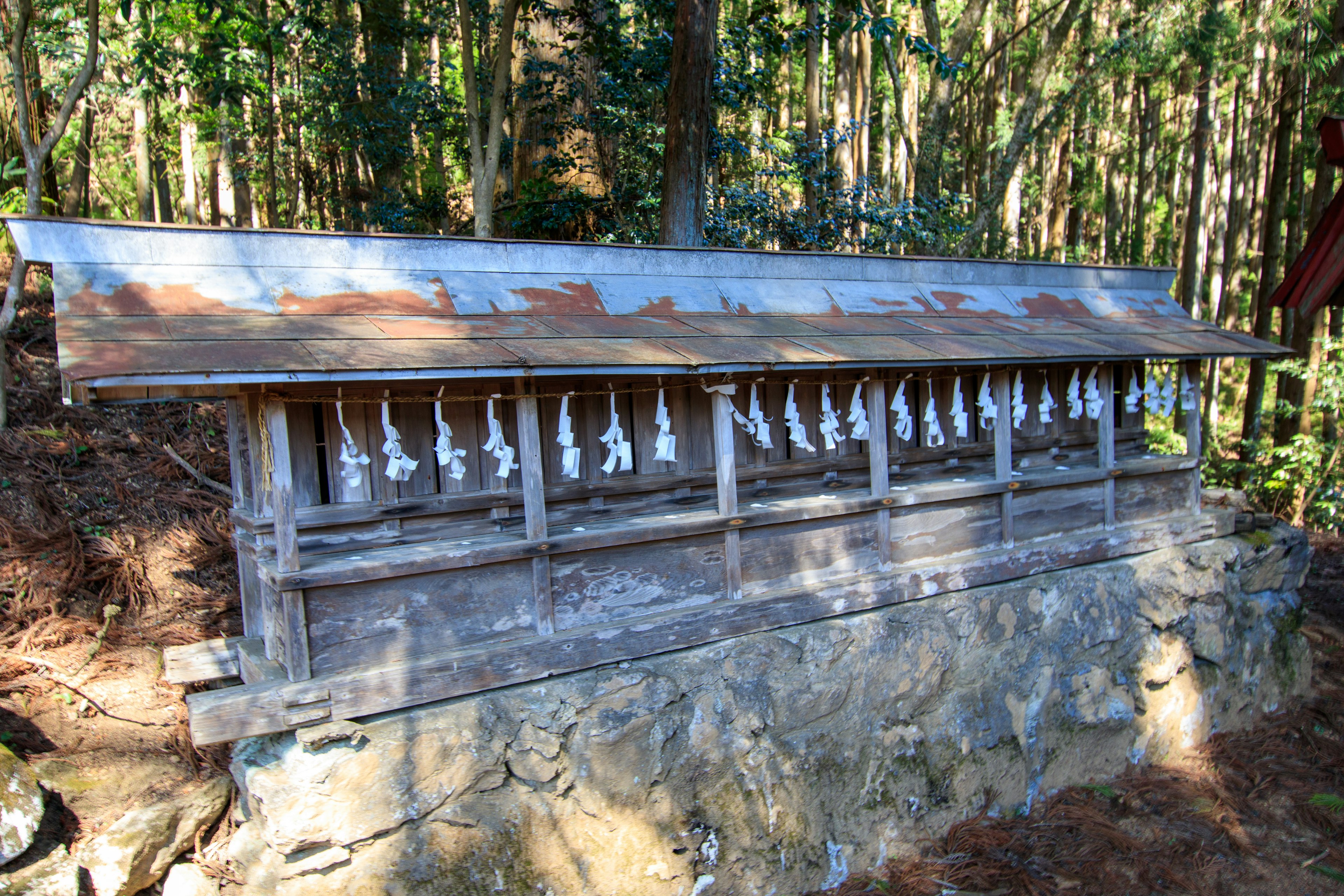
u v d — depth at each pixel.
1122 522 6.07
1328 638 8.20
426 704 3.52
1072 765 5.51
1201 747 6.22
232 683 4.59
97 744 4.17
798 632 4.43
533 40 10.35
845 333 4.70
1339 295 6.97
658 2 9.21
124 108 12.30
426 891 3.40
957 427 5.36
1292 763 6.13
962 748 4.97
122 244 3.33
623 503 4.44
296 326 3.31
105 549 5.47
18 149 8.51
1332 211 6.80
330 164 11.63
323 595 3.35
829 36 9.12
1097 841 4.95
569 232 10.37
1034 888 4.49
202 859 3.73
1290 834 5.34
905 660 4.74
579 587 3.94
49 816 3.65
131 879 3.48
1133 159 18.70
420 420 3.92
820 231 10.45
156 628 5.10
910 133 17.19
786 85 17.91
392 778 3.36
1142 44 11.98
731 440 4.32
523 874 3.59
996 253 14.71
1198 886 4.73
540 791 3.68
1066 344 5.31
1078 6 12.20
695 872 4.00
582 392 4.21
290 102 11.18
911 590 4.87
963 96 17.55
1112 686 5.71
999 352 4.86
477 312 3.88
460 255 4.09
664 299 4.56
